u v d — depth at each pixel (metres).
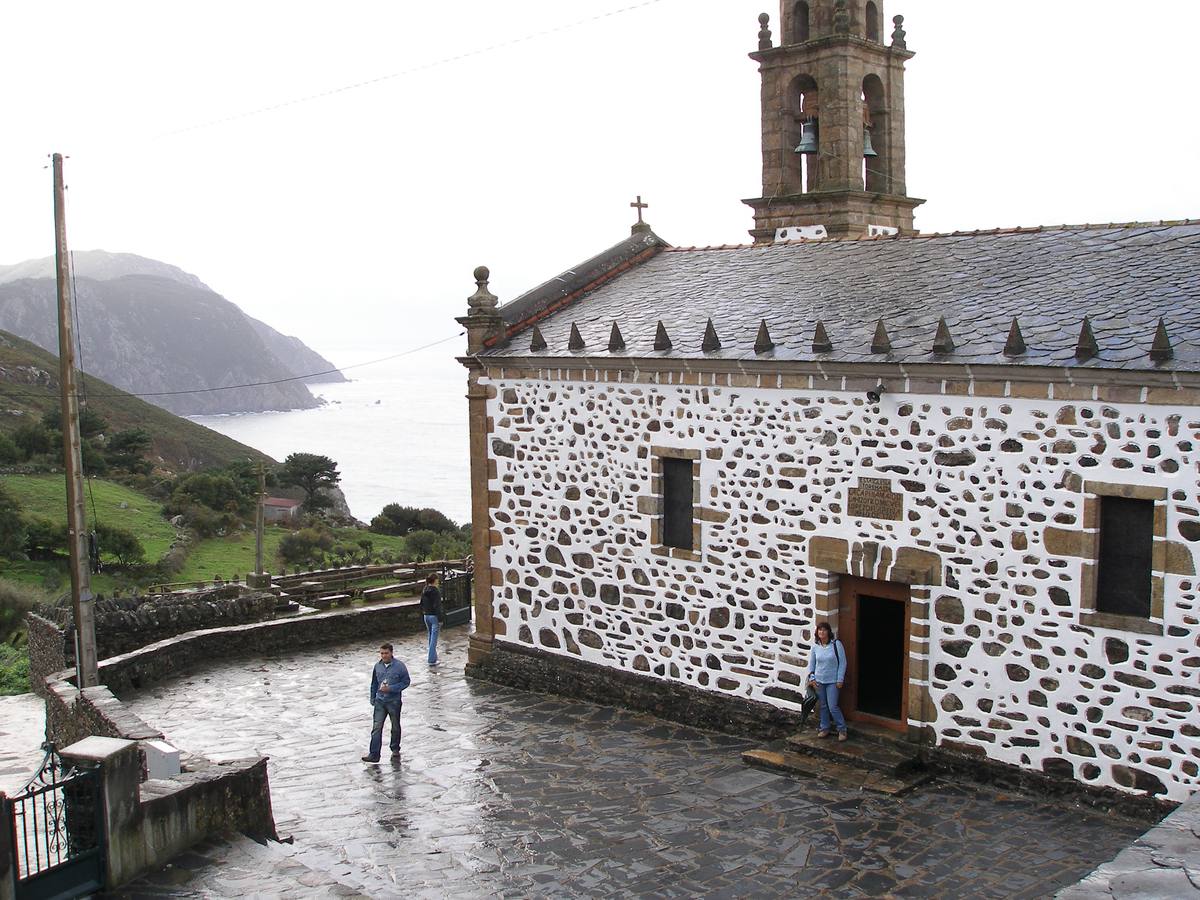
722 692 15.78
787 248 19.38
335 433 173.38
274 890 9.48
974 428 12.91
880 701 14.81
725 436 15.38
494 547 18.66
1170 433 11.45
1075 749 12.40
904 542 13.64
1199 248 13.92
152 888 9.52
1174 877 5.86
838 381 14.02
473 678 19.11
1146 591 11.93
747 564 15.31
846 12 21.34
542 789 13.66
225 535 50.28
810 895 10.52
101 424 65.19
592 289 20.25
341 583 29.30
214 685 19.16
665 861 11.41
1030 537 12.58
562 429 17.44
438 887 10.91
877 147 22.89
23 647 28.44
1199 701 11.45
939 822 12.07
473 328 18.36
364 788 13.85
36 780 10.90
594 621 17.31
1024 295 14.05
